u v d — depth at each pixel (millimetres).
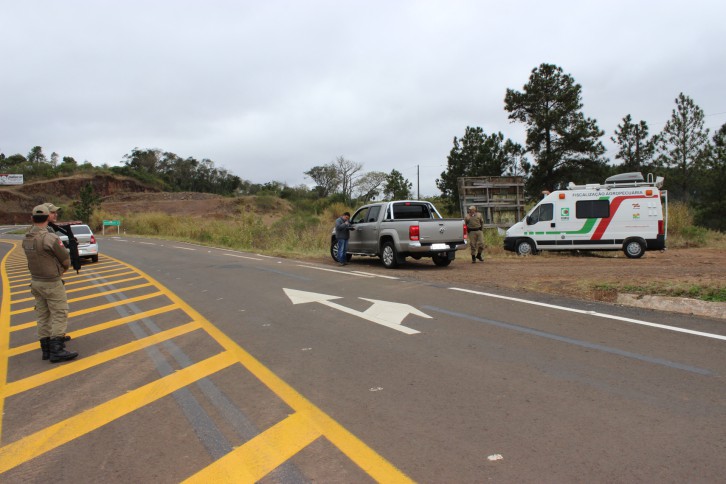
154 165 124875
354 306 8492
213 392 4723
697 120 38969
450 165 40156
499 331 6508
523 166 39031
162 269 15719
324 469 3256
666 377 4684
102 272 15641
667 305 7578
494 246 19984
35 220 5988
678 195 39906
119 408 4426
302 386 4789
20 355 6379
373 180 80812
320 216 38062
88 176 106938
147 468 3359
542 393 4402
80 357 6109
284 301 9219
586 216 16844
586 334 6227
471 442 3543
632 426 3709
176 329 7332
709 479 2977
